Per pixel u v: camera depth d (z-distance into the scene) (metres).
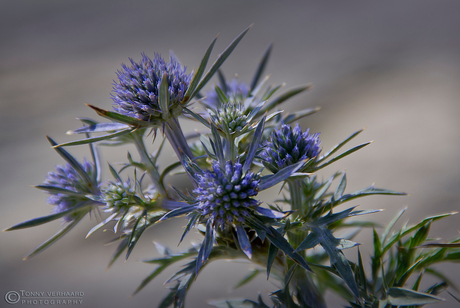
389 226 0.34
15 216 0.66
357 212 0.32
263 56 0.36
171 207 0.33
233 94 0.36
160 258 0.34
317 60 1.01
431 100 0.73
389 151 0.63
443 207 0.50
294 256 0.31
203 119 0.32
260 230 0.31
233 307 0.34
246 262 0.34
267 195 0.60
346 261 0.32
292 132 0.33
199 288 0.50
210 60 1.13
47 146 0.82
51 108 0.98
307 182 0.34
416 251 0.34
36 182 0.73
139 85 0.32
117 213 0.33
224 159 0.32
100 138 0.32
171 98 0.32
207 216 0.32
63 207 0.33
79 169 0.33
